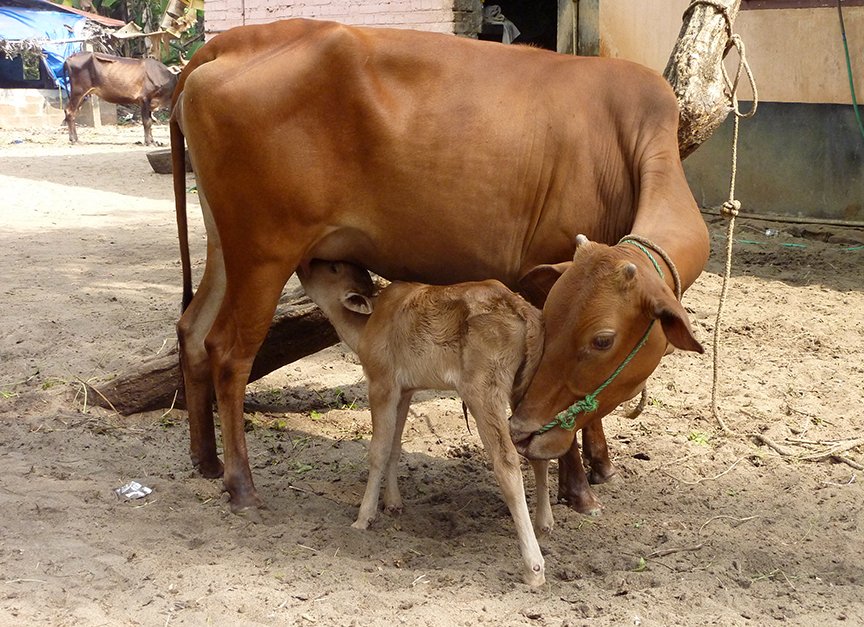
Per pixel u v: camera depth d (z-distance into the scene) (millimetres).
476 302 4176
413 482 5227
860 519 4711
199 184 4910
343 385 6816
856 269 9625
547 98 4660
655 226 4238
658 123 4613
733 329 7840
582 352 3828
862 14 10414
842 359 7188
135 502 4727
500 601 3773
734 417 6109
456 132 4582
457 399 6547
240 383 4773
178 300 8836
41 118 31031
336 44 4527
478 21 12156
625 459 5516
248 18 13781
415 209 4656
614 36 10742
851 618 3682
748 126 11328
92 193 15844
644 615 3662
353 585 3883
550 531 4465
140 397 6016
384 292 4547
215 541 4289
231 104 4527
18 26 30516
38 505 4543
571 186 4641
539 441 3988
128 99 25344
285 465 5422
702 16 5652
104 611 3617
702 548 4328
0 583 3783
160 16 34812
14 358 7016
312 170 4570
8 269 10172
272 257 4672
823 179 10992
